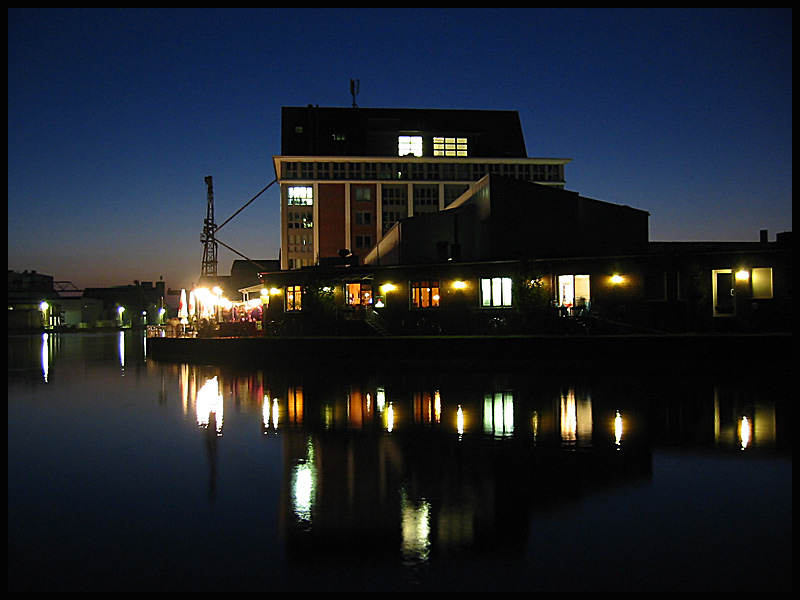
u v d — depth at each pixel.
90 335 90.12
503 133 89.56
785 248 30.58
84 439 13.40
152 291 155.38
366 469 10.38
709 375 22.44
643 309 31.66
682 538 7.16
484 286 34.12
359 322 35.91
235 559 6.73
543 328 31.89
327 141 85.06
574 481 9.52
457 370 25.36
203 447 12.37
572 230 41.81
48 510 8.46
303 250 81.56
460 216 43.53
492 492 9.00
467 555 6.76
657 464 10.46
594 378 22.14
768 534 7.25
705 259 31.16
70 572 6.45
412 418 14.98
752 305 30.64
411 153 85.38
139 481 9.88
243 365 31.50
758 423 13.76
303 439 12.90
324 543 7.14
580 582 6.09
